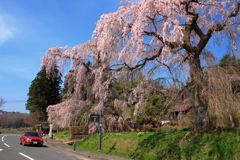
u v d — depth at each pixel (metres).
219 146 7.38
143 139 11.48
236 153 6.75
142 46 9.80
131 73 10.67
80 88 17.59
